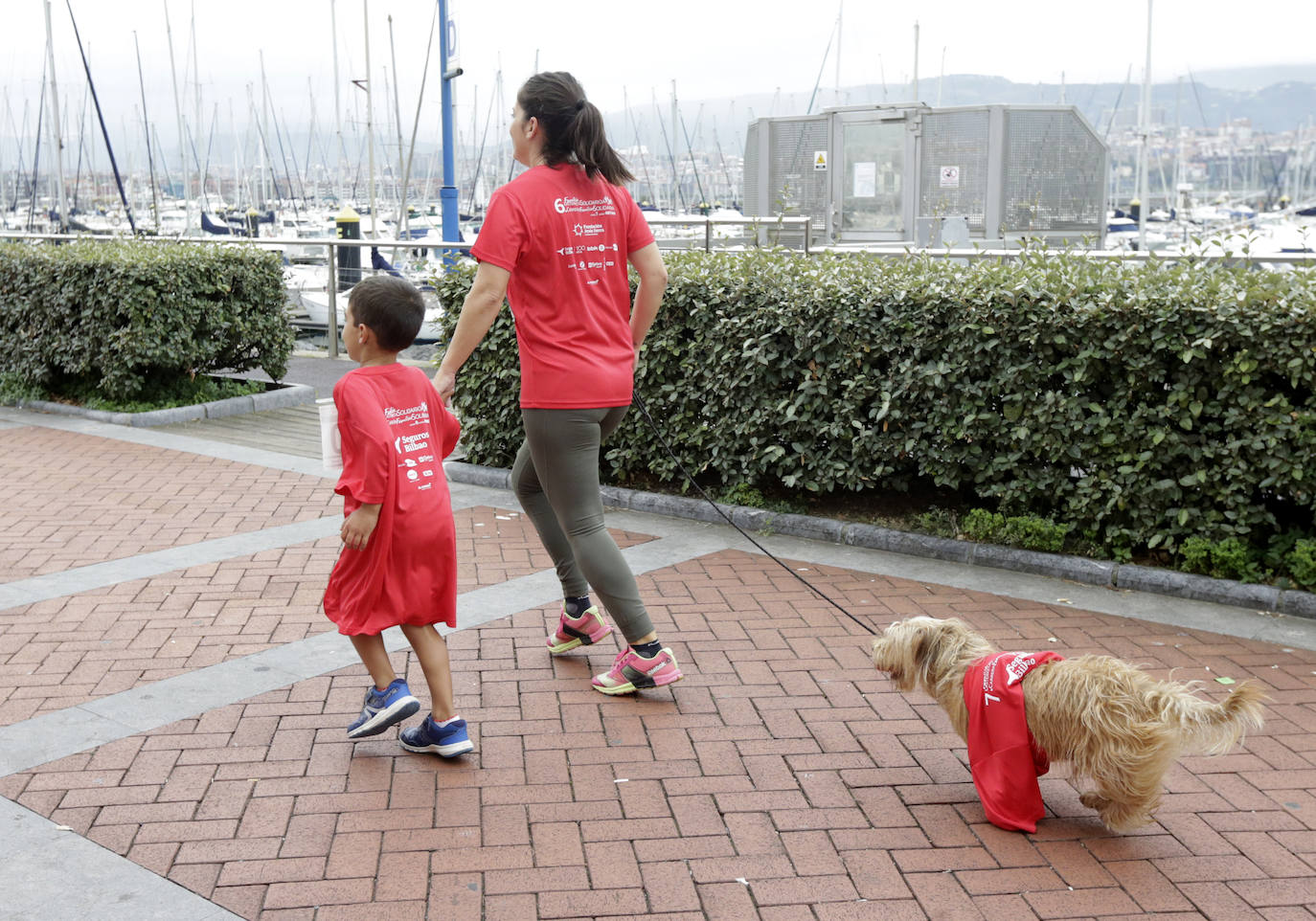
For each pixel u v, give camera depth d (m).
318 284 18.02
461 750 3.82
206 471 8.17
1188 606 5.50
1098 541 6.08
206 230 38.25
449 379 4.11
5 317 10.93
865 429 6.58
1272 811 3.60
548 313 4.18
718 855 3.31
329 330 14.47
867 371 6.56
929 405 6.42
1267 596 5.42
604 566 4.27
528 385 4.23
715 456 7.14
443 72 16.88
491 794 3.65
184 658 4.72
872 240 14.70
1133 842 3.41
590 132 4.16
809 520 6.64
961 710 3.59
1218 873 3.25
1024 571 6.01
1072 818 3.56
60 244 11.19
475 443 8.09
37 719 4.11
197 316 10.40
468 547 6.41
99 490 7.57
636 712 4.28
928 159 14.20
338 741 3.99
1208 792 3.73
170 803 3.53
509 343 7.73
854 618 5.12
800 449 6.82
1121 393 5.88
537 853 3.30
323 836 3.36
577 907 3.04
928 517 6.51
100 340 10.18
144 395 10.64
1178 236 36.91
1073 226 14.03
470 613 5.32
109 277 9.95
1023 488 6.20
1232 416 5.57
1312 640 5.07
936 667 3.64
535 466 4.34
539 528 4.70
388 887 3.11
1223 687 4.53
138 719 4.13
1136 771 3.19
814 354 6.66
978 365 6.21
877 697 4.42
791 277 6.93
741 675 4.62
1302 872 3.26
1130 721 3.17
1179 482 5.77
